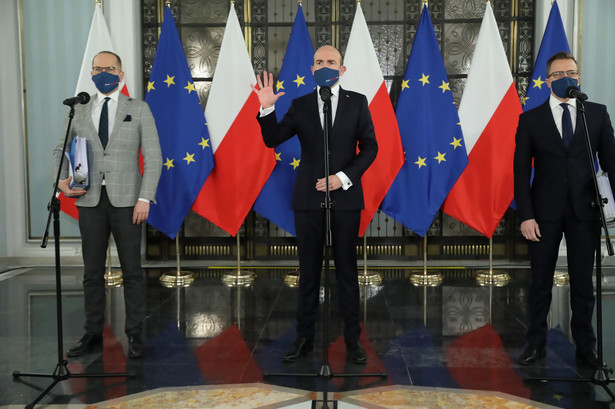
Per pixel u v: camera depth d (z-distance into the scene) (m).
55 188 2.52
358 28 4.50
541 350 2.75
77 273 4.96
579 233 2.64
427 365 2.66
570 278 2.74
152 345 2.98
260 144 4.43
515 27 5.26
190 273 4.82
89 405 2.21
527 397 2.28
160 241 5.49
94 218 2.92
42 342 3.03
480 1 5.29
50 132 5.27
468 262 5.38
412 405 2.20
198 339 3.08
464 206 4.55
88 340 2.92
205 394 2.32
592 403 2.21
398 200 4.55
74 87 5.24
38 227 5.34
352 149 2.77
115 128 2.92
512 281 4.60
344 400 2.25
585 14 5.07
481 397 2.28
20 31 5.18
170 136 4.48
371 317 3.53
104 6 5.15
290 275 4.73
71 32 5.20
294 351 2.76
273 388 2.38
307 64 4.46
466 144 4.53
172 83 4.49
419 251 5.45
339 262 2.76
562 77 2.63
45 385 2.42
